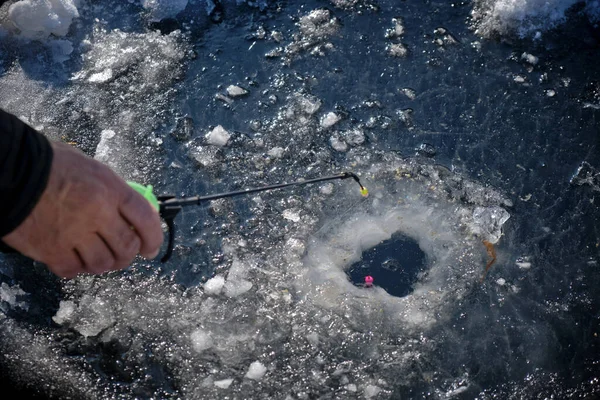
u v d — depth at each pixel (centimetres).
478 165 279
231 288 244
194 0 340
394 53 319
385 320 238
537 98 302
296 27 332
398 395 221
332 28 330
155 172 280
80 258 160
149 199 168
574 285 247
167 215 177
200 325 237
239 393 221
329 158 281
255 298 243
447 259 254
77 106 303
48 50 322
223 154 284
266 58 320
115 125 295
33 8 314
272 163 280
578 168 278
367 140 287
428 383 224
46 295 246
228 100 303
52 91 309
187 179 277
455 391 222
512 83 307
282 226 262
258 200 269
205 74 314
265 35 329
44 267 251
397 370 226
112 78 312
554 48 320
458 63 315
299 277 248
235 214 265
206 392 221
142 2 338
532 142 287
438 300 244
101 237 155
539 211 267
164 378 225
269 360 228
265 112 298
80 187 145
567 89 305
